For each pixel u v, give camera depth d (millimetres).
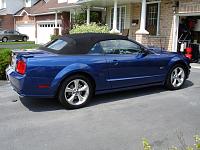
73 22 23844
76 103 6359
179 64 7820
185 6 13586
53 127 5309
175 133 4922
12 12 43312
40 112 6184
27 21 38562
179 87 7930
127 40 7047
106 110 6234
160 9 15305
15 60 6289
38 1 39812
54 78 6039
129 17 18469
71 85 6293
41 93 6027
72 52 6387
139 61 7023
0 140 4777
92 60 6398
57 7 26312
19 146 4555
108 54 6719
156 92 7637
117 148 4418
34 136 4922
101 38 6723
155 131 5031
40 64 5887
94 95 7230
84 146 4516
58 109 6363
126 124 5387
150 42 14836
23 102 6965
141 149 4355
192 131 4996
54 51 6496
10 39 36594
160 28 15359
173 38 14422
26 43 33094
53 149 4438
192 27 14273
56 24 27438
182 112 6016
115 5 16859
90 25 17484
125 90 7441
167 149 4328
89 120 5637
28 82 5863
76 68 6180
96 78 6484
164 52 7816
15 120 5715
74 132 5062
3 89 8477
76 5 21953
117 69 6730
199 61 13680
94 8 22297
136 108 6324
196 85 8453
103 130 5125
